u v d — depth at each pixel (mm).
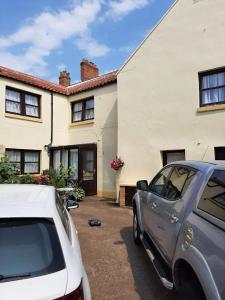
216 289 2570
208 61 10398
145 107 11914
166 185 4863
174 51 11250
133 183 12023
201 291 2928
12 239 2631
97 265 5609
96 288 4695
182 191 3971
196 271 2877
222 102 10133
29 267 2475
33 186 4016
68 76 19516
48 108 15945
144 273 5258
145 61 12047
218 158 10117
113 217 9820
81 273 2607
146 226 5672
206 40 10484
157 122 11539
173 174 4738
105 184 14570
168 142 11195
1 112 13727
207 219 3045
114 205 12148
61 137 16547
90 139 15555
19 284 2312
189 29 10906
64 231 2904
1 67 14406
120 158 12500
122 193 11906
